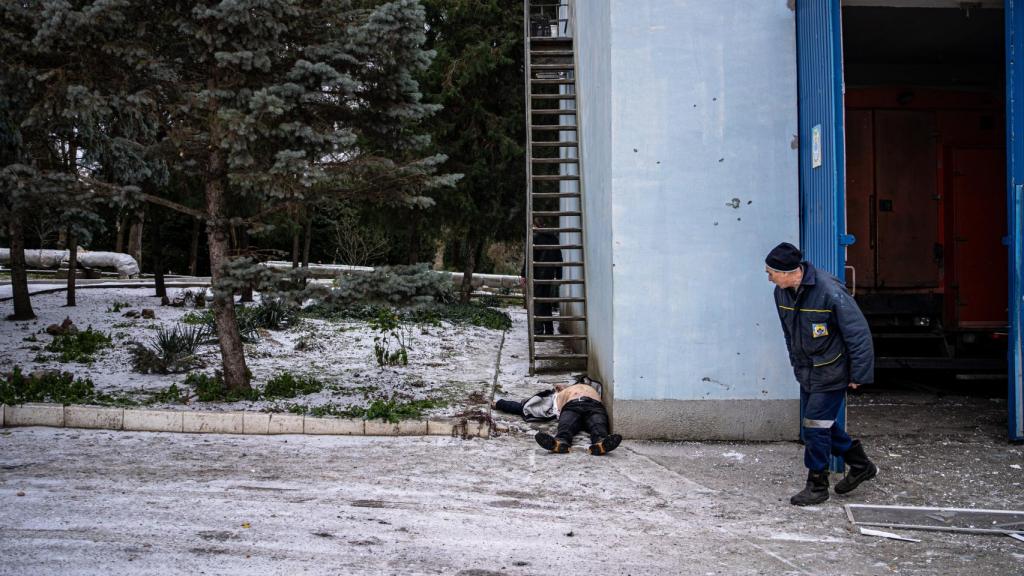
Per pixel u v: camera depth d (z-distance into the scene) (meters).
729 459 6.61
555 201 17.16
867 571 4.15
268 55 7.38
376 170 7.82
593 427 6.88
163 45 7.62
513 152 16.20
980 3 7.61
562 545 4.46
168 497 5.09
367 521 4.77
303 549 4.23
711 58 7.18
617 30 7.16
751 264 7.19
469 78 16.05
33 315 12.10
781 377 7.19
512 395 8.96
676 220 7.19
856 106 9.93
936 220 9.97
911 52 9.63
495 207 16.80
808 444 5.38
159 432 7.13
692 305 7.19
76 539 4.23
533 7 17.73
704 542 4.58
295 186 7.16
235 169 7.29
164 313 13.52
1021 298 7.09
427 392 8.81
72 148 10.65
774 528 4.86
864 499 5.48
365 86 7.98
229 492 5.27
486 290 25.81
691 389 7.21
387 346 11.74
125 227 29.23
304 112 7.62
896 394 9.70
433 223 17.36
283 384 8.38
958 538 4.70
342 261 31.02
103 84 7.44
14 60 7.08
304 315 14.18
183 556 4.05
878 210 9.89
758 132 7.18
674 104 7.18
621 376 7.22
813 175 6.79
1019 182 7.09
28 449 6.29
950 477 6.02
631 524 4.89
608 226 7.56
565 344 12.89
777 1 7.16
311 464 6.12
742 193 7.19
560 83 11.53
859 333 5.14
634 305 7.20
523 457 6.59
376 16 7.38
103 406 7.36
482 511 5.07
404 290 7.50
